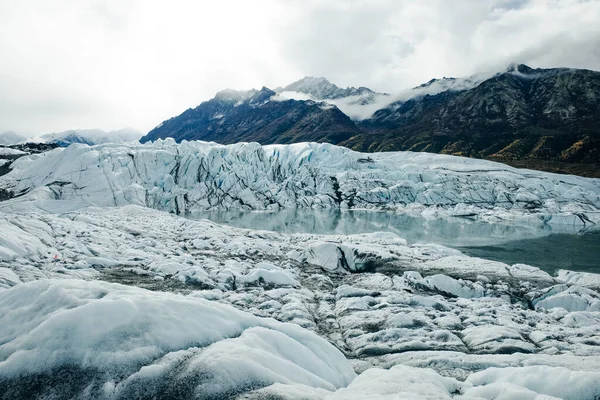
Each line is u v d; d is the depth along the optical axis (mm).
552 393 5141
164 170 60688
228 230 30797
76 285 6004
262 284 15125
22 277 11125
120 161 57812
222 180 64312
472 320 11406
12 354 4684
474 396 4758
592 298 14898
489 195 65812
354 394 4328
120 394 4305
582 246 33938
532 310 14992
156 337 5043
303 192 70000
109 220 30969
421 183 70125
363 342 9391
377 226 46094
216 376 4391
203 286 13852
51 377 4480
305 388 4445
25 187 53719
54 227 20750
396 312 11875
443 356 7980
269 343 5512
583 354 8742
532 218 51719
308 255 21578
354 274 19531
